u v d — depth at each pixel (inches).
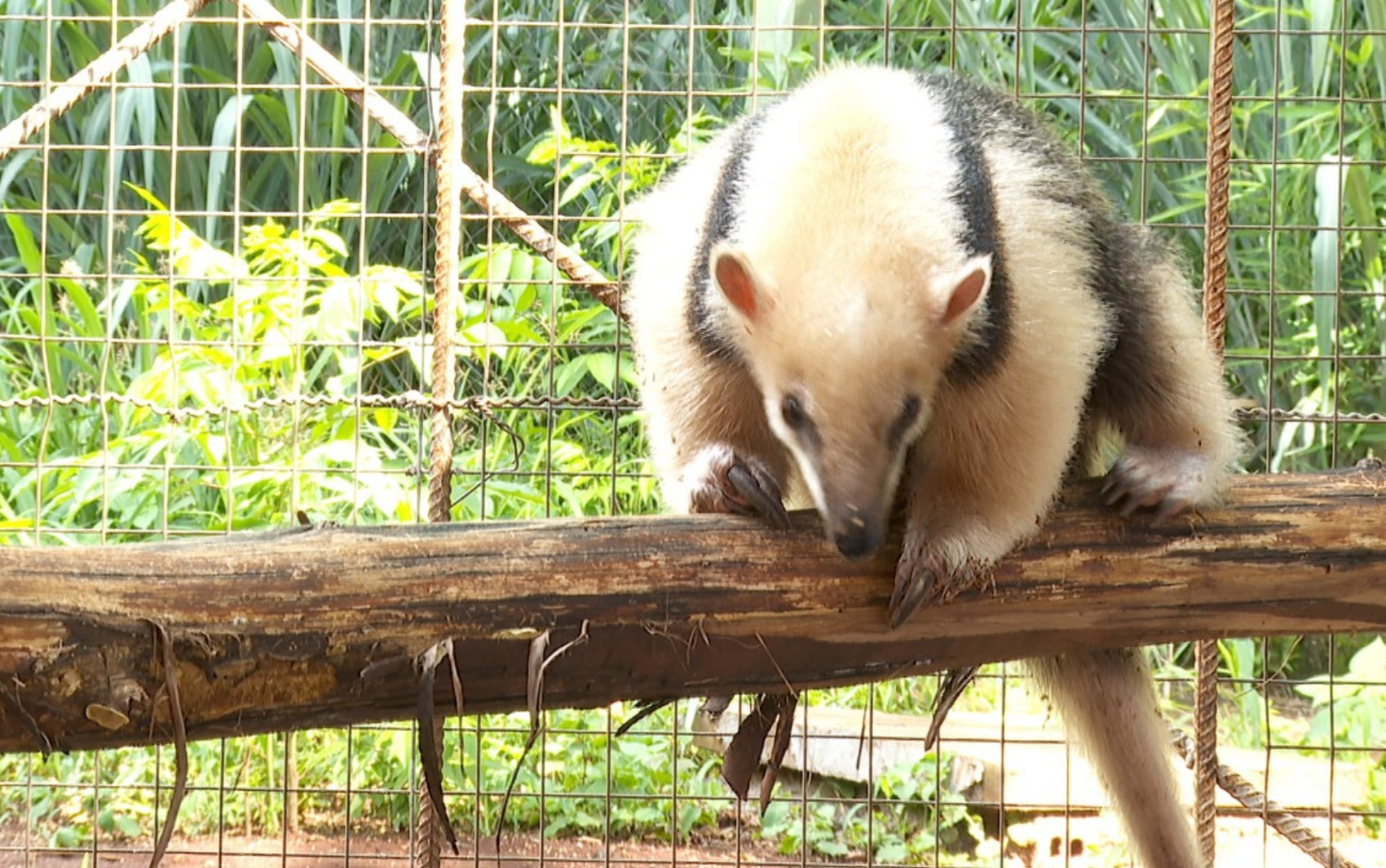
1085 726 191.3
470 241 346.6
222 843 219.0
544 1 377.1
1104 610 148.4
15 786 235.9
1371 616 148.5
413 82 375.9
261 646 128.0
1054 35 364.2
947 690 156.6
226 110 333.4
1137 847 191.2
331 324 256.8
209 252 241.8
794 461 173.3
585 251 314.5
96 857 220.4
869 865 216.4
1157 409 178.5
